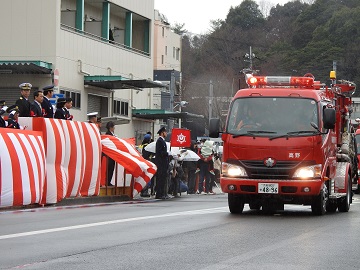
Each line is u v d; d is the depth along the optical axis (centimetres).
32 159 1916
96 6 4447
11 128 1898
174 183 2925
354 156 2539
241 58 8594
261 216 1750
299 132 1755
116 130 4472
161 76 7656
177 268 908
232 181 1764
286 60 7775
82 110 4009
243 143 1766
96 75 4131
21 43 3728
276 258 1008
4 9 3741
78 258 982
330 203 2033
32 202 1917
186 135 3106
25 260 962
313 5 8100
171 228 1388
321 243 1195
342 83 2261
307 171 1741
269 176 1752
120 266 918
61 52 3756
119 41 4819
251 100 1803
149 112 4666
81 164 2200
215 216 1716
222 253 1045
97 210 1875
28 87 2097
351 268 938
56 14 3700
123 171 2525
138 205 2167
